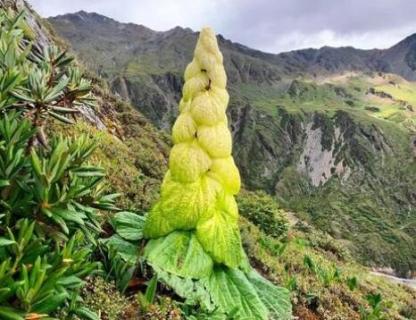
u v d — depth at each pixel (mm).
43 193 3020
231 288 4875
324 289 8188
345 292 8641
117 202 6434
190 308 4621
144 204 7027
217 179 4969
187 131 4895
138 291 4762
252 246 7984
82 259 2889
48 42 12156
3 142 2959
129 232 5227
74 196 3201
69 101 3998
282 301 5320
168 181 4973
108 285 4273
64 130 7645
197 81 4938
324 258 13609
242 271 5332
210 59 4934
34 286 2467
